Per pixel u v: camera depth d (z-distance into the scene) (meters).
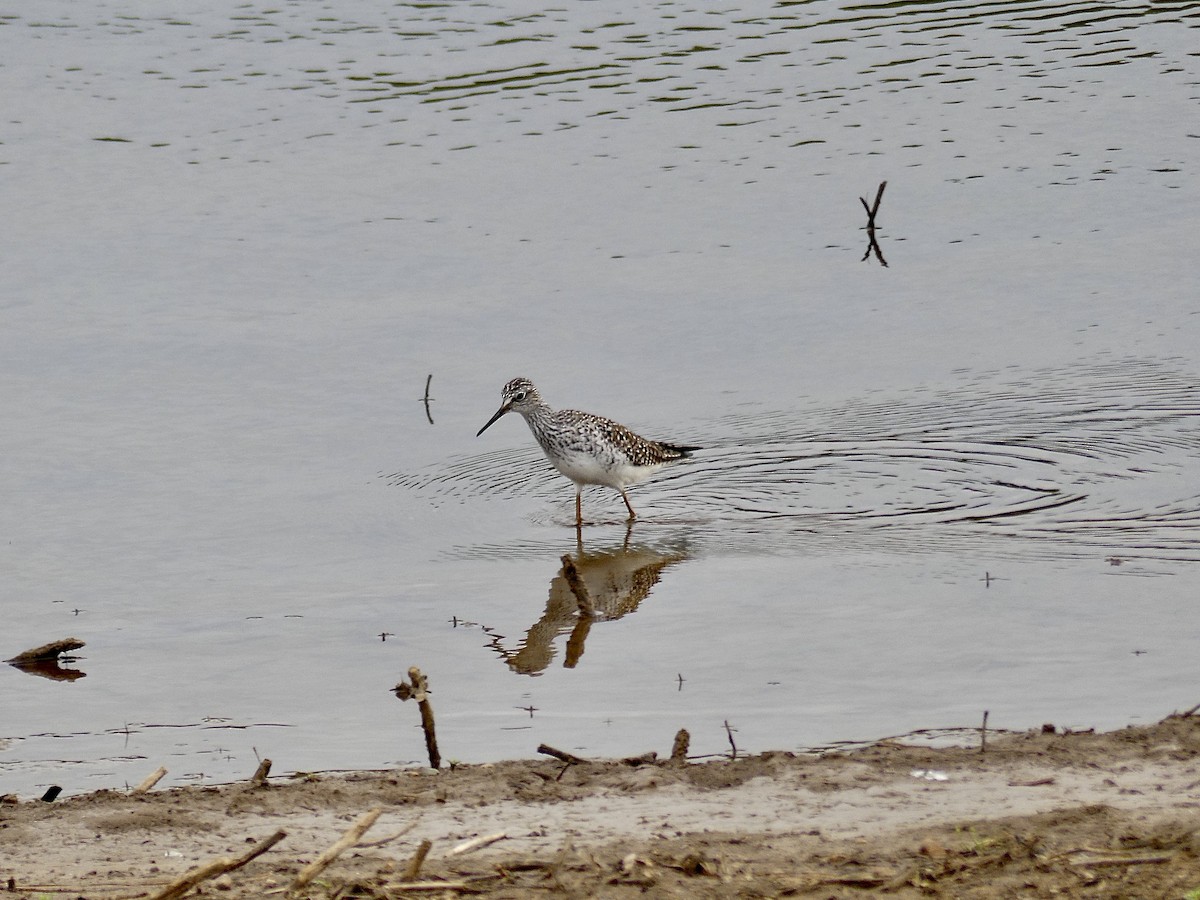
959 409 18.56
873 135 25.86
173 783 10.27
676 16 30.62
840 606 13.44
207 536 15.80
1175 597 13.19
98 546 15.48
